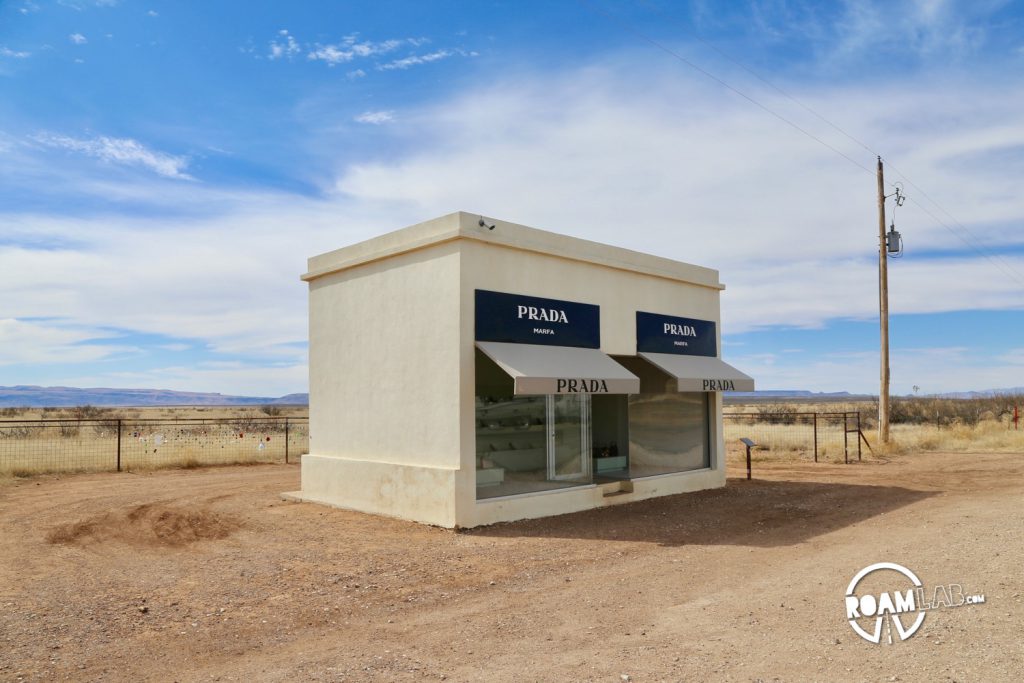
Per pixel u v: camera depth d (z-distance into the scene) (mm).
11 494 15781
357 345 13953
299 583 8539
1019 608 6656
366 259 13633
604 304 14539
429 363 12312
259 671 5695
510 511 12312
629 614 7125
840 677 5219
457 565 9367
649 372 16359
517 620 7027
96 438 31188
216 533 11500
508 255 12688
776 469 21375
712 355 17594
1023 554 8672
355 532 11469
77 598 7867
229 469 21859
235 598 7918
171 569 9227
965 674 5160
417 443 12477
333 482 14062
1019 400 52094
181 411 98375
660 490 15500
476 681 5375
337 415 14375
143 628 6867
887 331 26953
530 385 11289
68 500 14805
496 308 12367
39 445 27281
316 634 6727
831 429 38969
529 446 13039
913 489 15938
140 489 16656
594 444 16828
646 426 16109
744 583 8227
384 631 6777
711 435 17281
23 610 7414
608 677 5383
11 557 9852
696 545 10492
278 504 14250
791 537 10938
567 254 13602
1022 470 19156
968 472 19172
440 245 12219
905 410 56562
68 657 6055
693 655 5828
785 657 5699
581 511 13461
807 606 7121
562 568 9195
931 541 9820
